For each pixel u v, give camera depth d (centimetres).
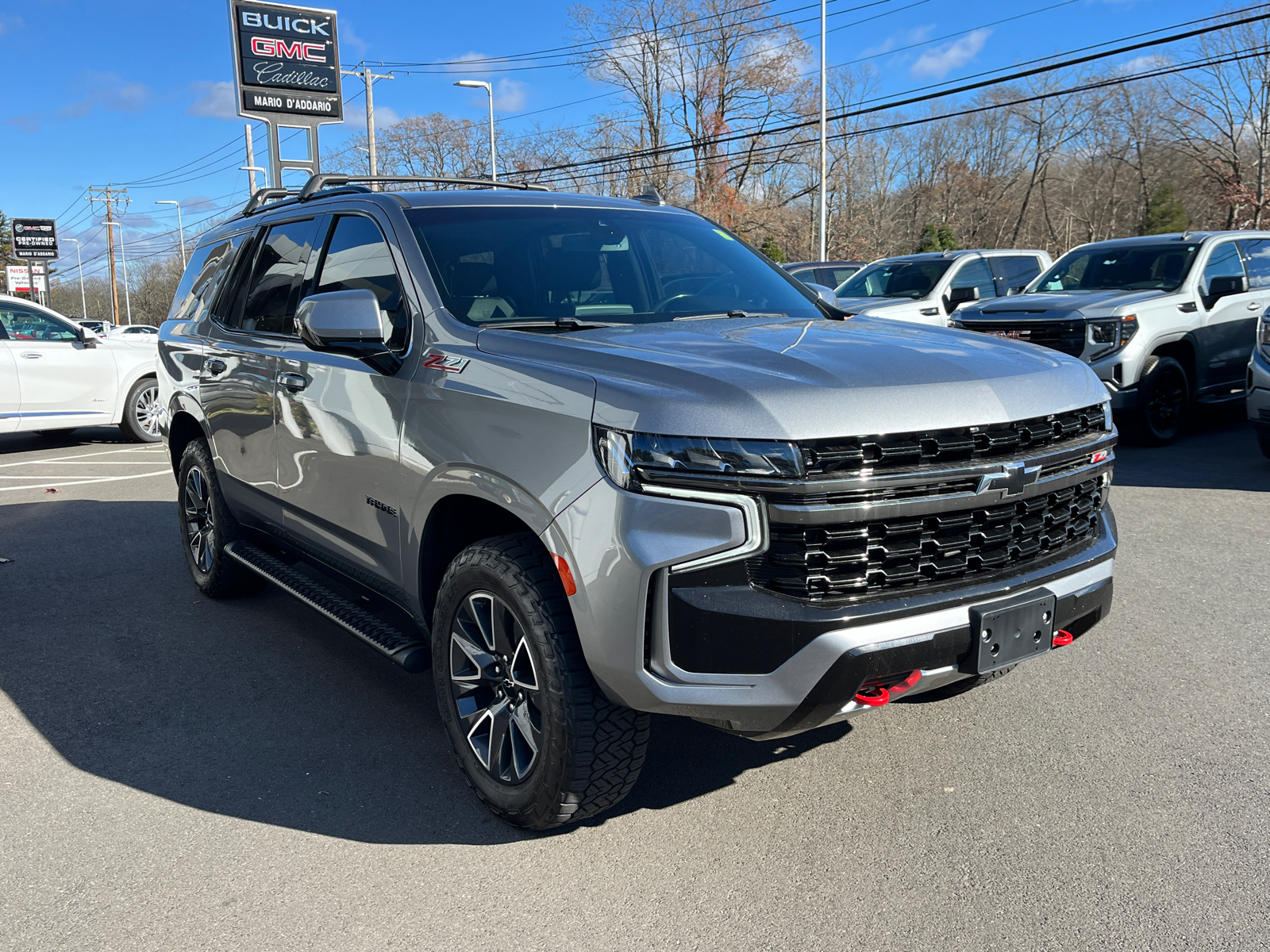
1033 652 273
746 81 4569
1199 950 237
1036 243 6625
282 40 2158
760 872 276
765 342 294
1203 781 321
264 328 444
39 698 410
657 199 456
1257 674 408
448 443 300
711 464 240
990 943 242
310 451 385
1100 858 278
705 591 244
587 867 280
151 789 331
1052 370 293
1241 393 1017
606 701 269
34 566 620
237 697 409
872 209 5981
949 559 261
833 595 246
